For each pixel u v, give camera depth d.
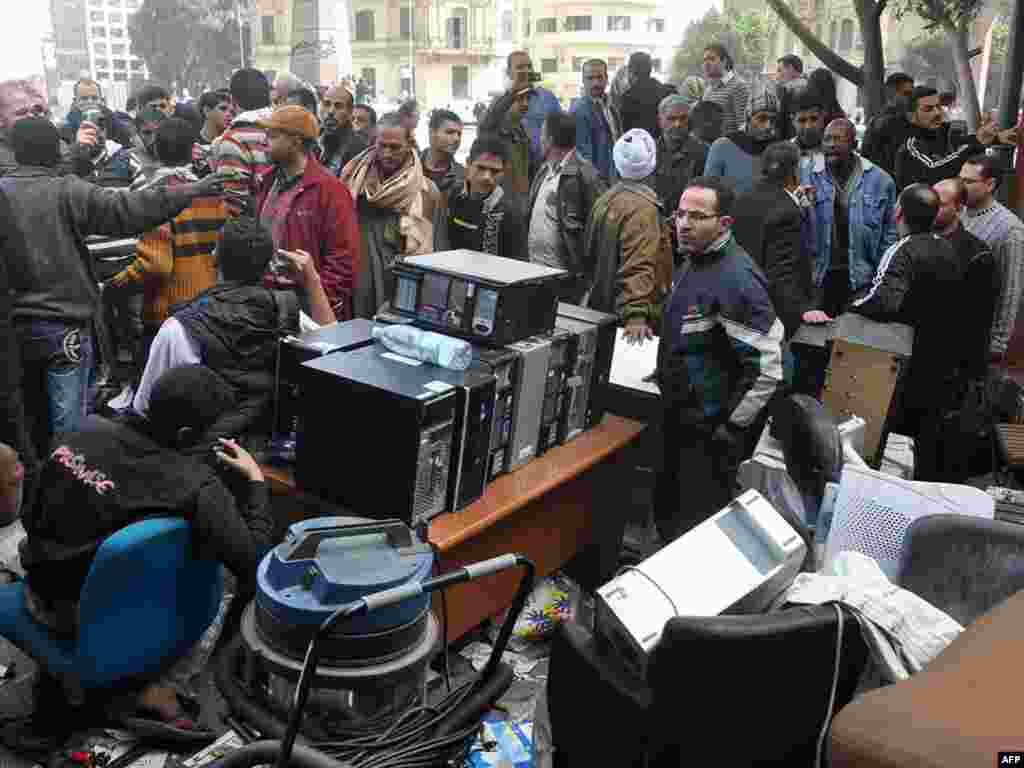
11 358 3.68
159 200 3.81
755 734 2.05
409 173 4.34
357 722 2.29
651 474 3.87
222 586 2.88
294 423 3.00
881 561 2.73
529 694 3.01
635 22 65.44
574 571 3.72
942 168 5.95
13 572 3.43
